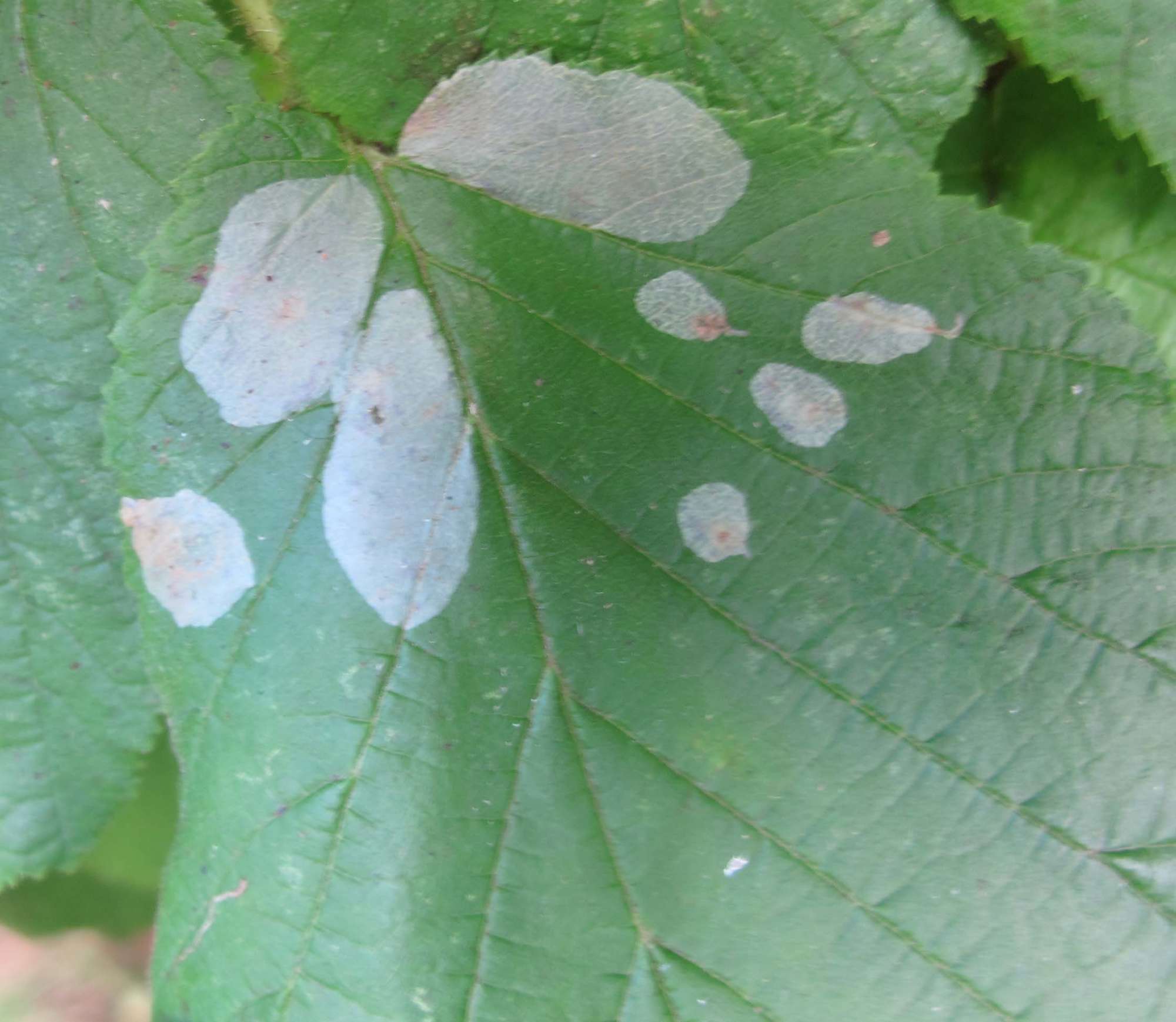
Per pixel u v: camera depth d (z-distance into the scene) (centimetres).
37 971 20
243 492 15
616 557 15
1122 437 14
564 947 15
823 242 15
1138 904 14
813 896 15
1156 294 16
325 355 15
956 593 15
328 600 15
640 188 15
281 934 15
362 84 15
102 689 16
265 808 15
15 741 16
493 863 15
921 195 15
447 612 15
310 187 15
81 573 16
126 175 15
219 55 15
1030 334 14
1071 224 16
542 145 15
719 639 15
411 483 15
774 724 15
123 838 18
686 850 15
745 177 15
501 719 15
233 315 15
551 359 15
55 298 16
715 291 15
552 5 15
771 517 15
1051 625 14
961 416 15
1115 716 14
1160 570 14
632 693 15
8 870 16
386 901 15
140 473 15
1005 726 14
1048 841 14
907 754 15
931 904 15
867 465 15
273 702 15
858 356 15
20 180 15
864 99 15
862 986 15
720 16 15
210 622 15
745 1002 15
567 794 15
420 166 15
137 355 15
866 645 15
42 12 15
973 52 15
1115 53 14
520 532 15
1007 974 14
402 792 15
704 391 15
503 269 15
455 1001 15
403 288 15
